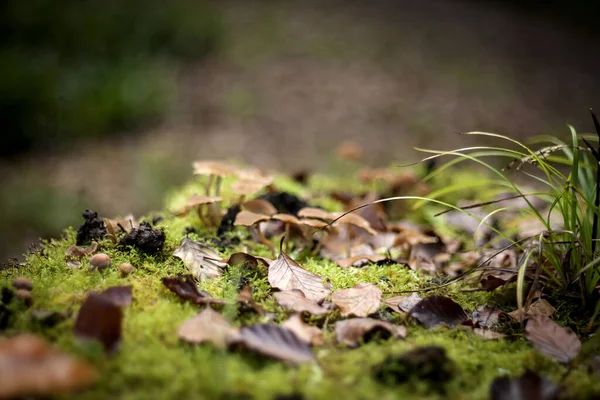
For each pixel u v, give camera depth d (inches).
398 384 34.5
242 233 47.2
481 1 212.7
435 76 138.8
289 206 49.9
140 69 133.7
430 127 113.6
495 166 78.7
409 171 61.6
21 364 31.2
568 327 38.4
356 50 152.7
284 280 39.8
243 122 117.3
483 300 41.9
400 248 48.1
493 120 115.3
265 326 35.7
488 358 36.5
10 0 152.8
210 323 35.8
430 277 44.0
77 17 150.4
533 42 169.6
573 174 40.5
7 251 79.7
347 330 36.8
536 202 54.7
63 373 31.2
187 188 55.8
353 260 44.4
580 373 35.9
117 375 33.9
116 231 43.9
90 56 139.7
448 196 58.6
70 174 98.5
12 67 126.8
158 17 154.0
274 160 102.9
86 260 41.2
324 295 39.4
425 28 173.6
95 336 34.8
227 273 41.3
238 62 143.3
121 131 114.7
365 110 121.8
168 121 117.9
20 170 101.1
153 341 35.6
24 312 36.8
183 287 38.3
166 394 33.3
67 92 120.8
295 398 32.9
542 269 42.3
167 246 43.3
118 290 37.1
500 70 144.9
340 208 53.7
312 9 184.5
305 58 146.7
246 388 33.7
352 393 33.9
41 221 85.7
